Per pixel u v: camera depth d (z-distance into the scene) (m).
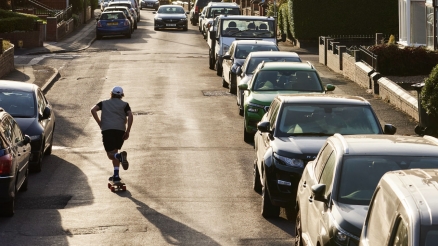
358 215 20.22
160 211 32.50
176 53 106.00
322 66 91.75
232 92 71.12
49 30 120.25
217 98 68.25
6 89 43.25
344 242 19.59
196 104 64.94
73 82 79.00
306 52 108.62
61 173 40.44
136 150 46.41
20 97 42.81
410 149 22.16
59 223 30.61
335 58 85.81
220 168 41.34
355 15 115.50
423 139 23.34
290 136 31.88
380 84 64.56
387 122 53.75
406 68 72.94
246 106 47.81
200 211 32.47
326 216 20.84
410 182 15.48
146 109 62.41
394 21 116.06
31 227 30.02
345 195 21.27
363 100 33.41
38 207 33.28
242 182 38.09
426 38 90.75
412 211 14.15
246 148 47.03
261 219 31.25
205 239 28.31
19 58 97.81
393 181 15.91
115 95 37.78
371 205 17.19
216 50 85.25
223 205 33.50
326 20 115.44
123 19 127.31
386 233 15.53
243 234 28.95
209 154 45.16
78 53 105.75
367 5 115.31
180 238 28.45
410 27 94.50
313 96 34.09
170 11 149.50
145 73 85.50
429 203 14.24
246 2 165.00
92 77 82.38
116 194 35.66
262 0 149.62
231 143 48.62
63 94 71.06
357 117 32.41
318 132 31.83
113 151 37.03
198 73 86.00
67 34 133.38
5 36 109.69
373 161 21.88
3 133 31.42
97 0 194.50
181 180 38.47
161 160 43.44
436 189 14.81
